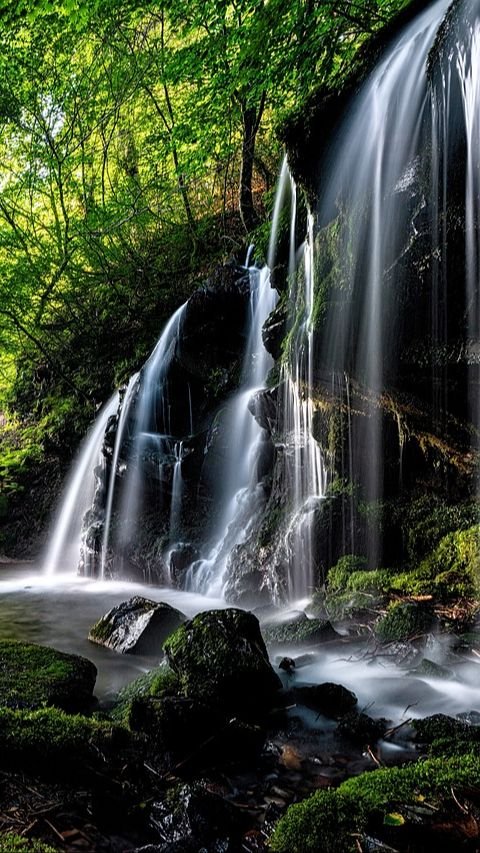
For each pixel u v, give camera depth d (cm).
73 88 1187
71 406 1294
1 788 223
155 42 1275
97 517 995
